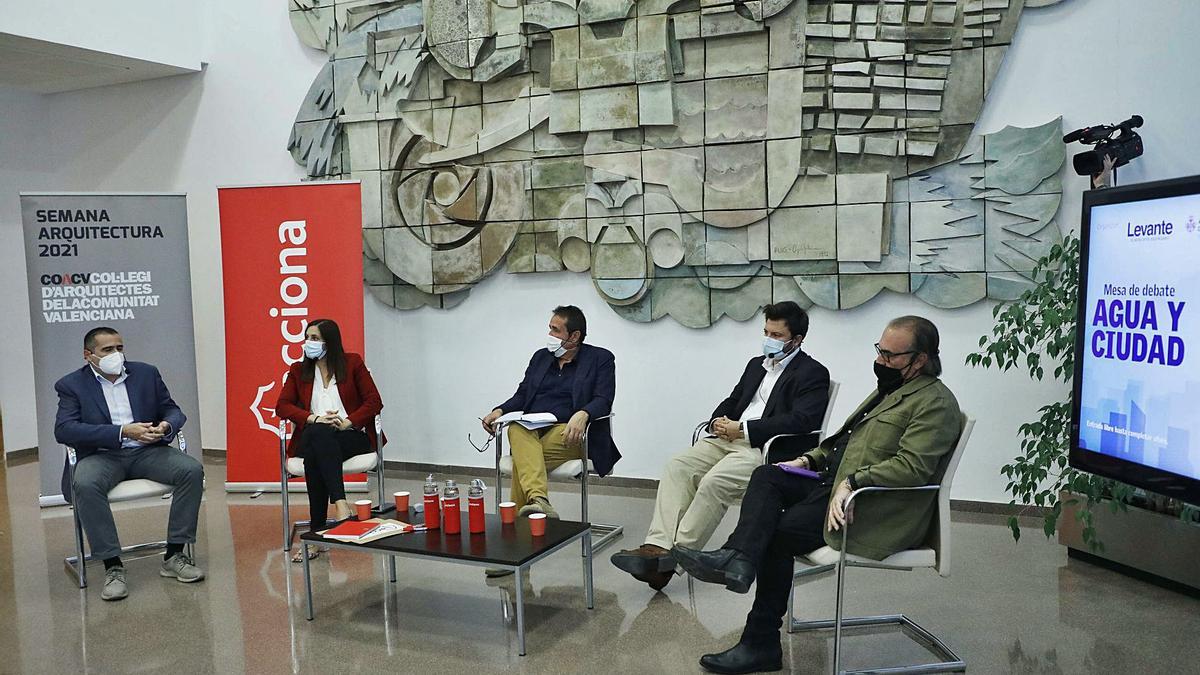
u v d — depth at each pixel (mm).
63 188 7660
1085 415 3590
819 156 5258
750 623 3240
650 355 5852
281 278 6008
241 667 3359
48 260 5512
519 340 6234
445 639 3566
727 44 5441
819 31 5156
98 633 3727
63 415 4383
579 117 5797
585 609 3855
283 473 4777
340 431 4793
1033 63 4828
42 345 5605
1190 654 3270
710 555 3182
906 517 3100
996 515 5055
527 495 4426
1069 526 4336
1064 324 4309
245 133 6949
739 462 3936
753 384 4316
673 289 5688
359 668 3318
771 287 5449
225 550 4848
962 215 4973
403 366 6609
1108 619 3609
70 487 4266
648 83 5586
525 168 6027
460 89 6203
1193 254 3059
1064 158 4754
